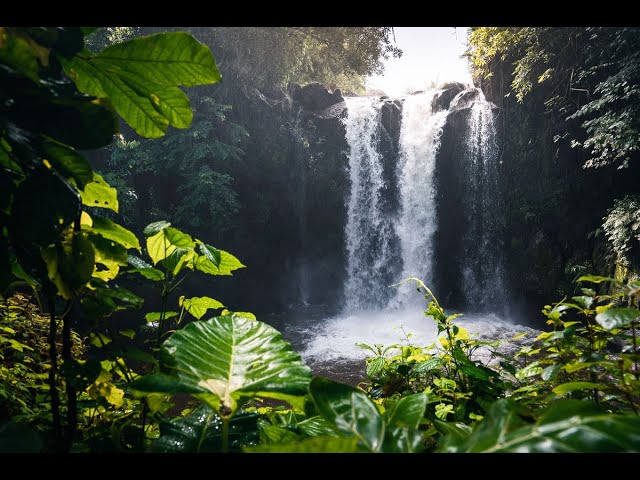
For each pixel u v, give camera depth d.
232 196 16.08
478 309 17.64
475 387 1.69
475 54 16.66
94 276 1.18
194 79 0.81
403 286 17.81
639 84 12.09
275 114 17.48
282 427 0.90
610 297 1.16
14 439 0.66
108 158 14.98
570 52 14.58
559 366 1.14
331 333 14.80
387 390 1.75
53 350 0.92
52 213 0.71
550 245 15.87
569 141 15.20
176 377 0.62
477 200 17.52
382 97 19.69
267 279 18.52
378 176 18.14
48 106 0.70
